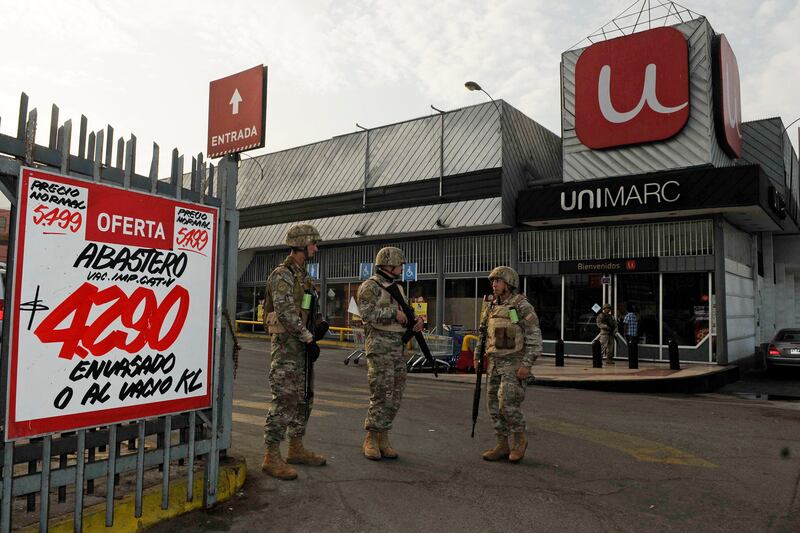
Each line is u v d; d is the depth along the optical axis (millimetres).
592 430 7109
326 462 5160
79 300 3172
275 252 26422
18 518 3250
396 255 5395
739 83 18203
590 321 17609
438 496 4391
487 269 19625
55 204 3082
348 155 22781
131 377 3412
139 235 3490
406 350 5535
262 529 3648
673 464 5551
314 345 4758
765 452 6129
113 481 3324
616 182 16219
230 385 4414
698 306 16062
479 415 7965
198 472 4117
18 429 2902
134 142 3510
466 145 19234
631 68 16406
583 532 3801
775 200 16062
